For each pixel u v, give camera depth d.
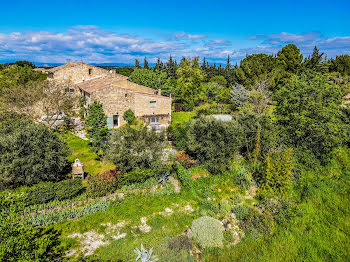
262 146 21.25
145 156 16.61
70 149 16.94
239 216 14.48
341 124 20.86
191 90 44.69
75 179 15.28
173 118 38.09
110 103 32.19
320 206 16.00
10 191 13.23
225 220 14.31
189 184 17.03
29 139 14.40
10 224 9.88
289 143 21.39
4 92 28.14
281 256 11.81
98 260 10.60
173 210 14.98
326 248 12.22
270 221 14.12
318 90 20.00
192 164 19.86
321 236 13.22
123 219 13.78
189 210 15.12
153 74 48.47
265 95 35.97
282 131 21.50
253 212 14.71
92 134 22.91
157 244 11.91
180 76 45.72
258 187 17.83
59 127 31.05
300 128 20.72
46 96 28.47
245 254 11.91
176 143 23.97
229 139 18.80
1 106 26.16
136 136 16.69
